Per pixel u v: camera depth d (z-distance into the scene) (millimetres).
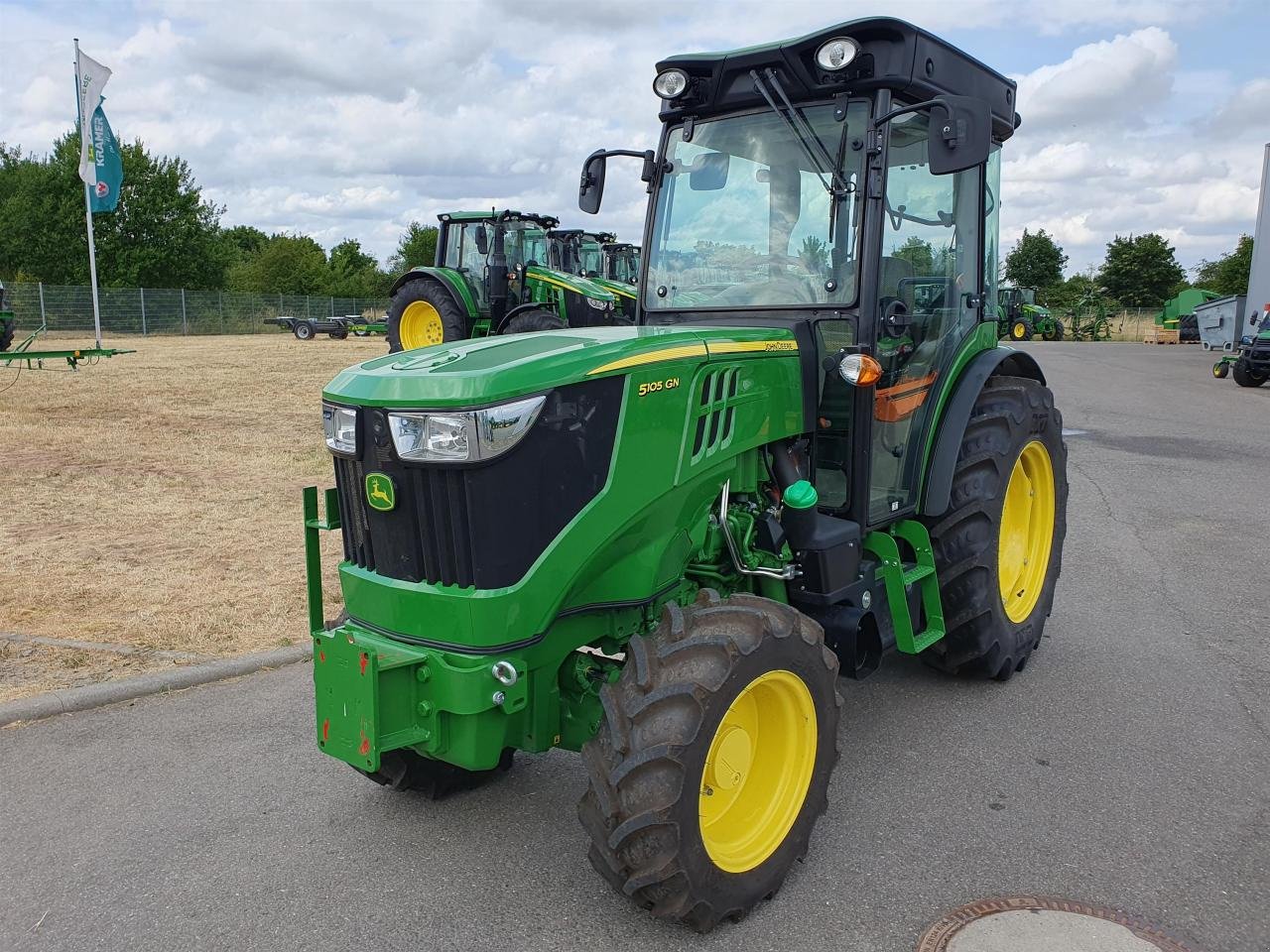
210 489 8539
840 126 3645
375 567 2979
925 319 4148
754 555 3488
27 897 3029
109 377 17797
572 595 2947
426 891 3068
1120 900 2951
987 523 4312
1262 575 6316
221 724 4238
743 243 3867
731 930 2852
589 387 2832
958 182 4367
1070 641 5223
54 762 3904
